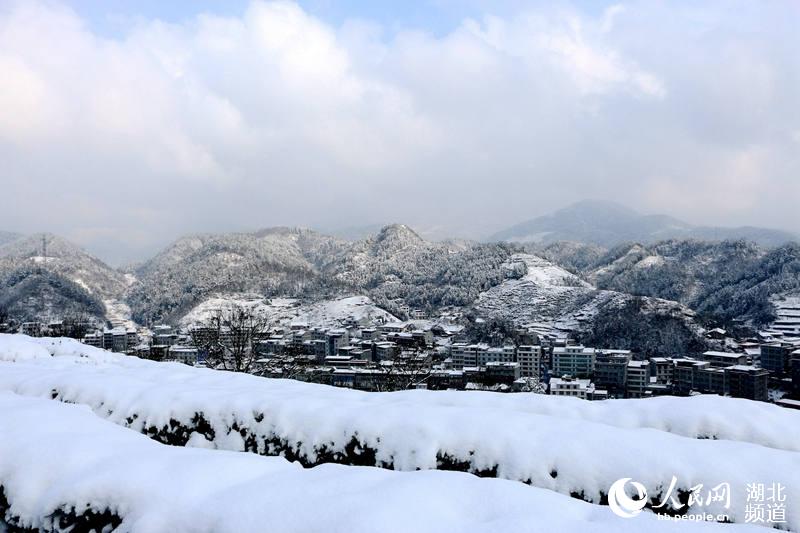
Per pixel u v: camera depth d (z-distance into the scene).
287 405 7.84
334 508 4.13
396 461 6.76
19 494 5.19
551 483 6.07
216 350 23.22
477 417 7.02
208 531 4.19
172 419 8.16
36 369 11.64
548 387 60.94
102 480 4.92
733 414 7.50
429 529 3.80
